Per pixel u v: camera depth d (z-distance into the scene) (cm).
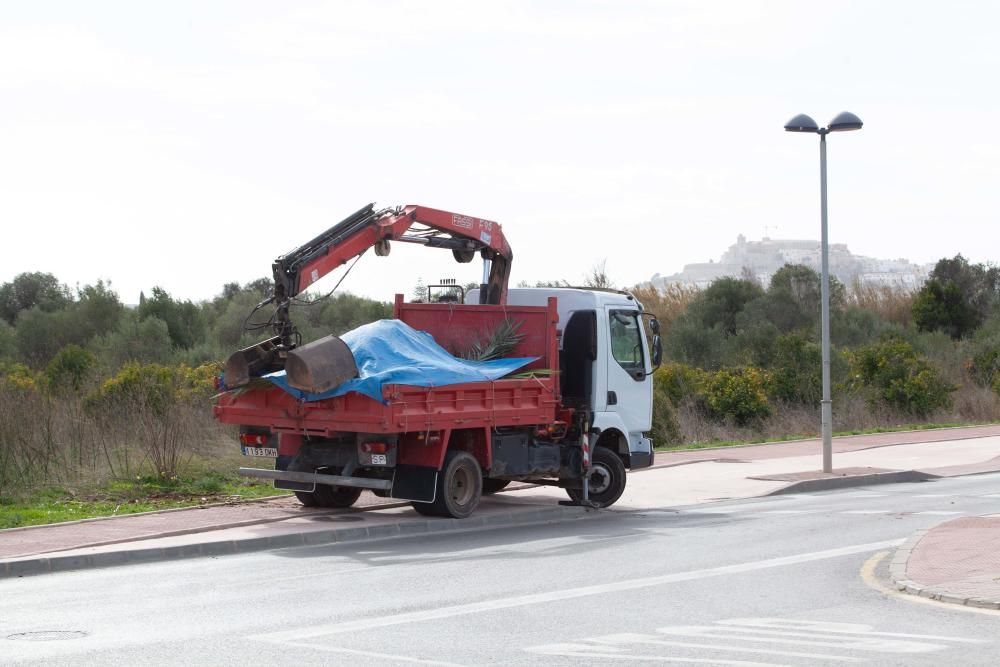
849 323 5159
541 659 800
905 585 1099
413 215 1752
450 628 916
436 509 1608
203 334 4400
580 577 1177
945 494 2025
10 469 1717
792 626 924
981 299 6281
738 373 3409
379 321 1702
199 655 817
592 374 1802
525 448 1725
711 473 2322
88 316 4622
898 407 3709
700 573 1204
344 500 1738
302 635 888
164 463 1848
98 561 1262
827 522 1647
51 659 804
